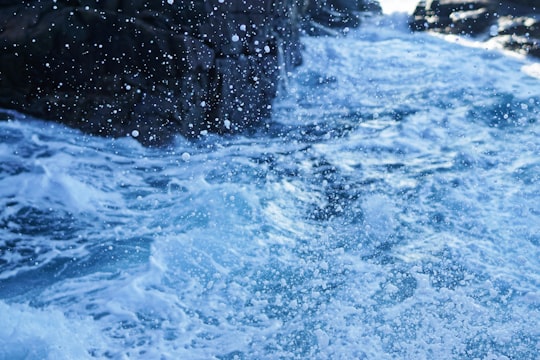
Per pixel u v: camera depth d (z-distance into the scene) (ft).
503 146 13.88
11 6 12.44
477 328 8.18
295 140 14.69
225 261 9.64
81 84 12.71
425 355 7.72
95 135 12.94
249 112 15.03
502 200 11.51
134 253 9.72
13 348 7.30
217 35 14.14
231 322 8.34
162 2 13.50
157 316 8.39
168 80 13.21
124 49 12.80
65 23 12.39
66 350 7.45
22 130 12.46
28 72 12.41
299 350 7.84
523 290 8.99
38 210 10.64
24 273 9.14
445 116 15.70
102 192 11.36
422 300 8.77
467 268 9.53
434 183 12.26
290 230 10.62
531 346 7.88
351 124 15.58
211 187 11.71
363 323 8.30
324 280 9.25
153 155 13.03
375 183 12.41
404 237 10.45
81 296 8.66
